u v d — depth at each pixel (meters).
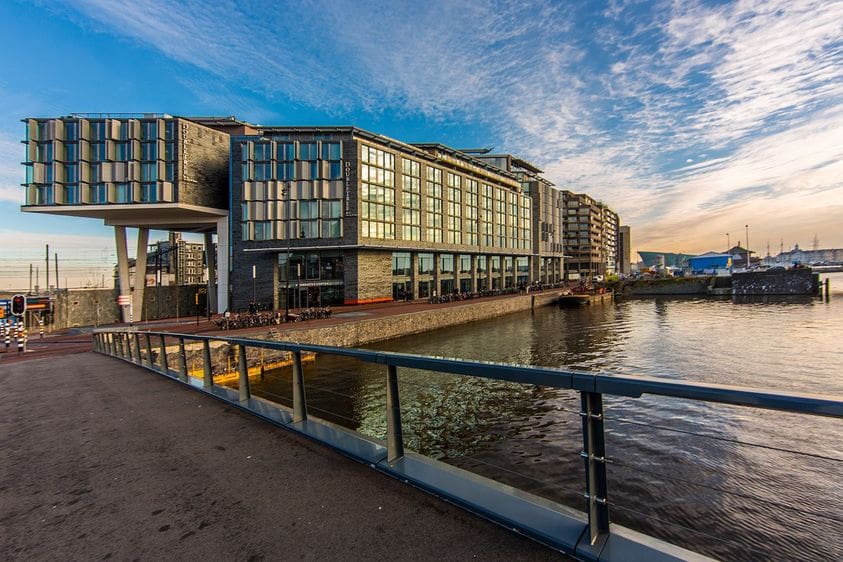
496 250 74.50
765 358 24.17
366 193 49.41
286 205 47.62
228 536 2.65
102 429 5.16
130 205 46.06
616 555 2.17
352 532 2.62
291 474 3.54
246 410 5.58
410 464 3.43
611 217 165.62
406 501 2.97
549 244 98.56
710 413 13.80
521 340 34.03
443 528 2.61
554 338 34.88
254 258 47.56
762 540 7.45
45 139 45.34
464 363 2.91
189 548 2.55
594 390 2.29
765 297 80.62
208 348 6.93
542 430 13.31
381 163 51.66
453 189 65.38
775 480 9.49
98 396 7.25
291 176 47.75
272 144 47.62
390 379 3.53
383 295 51.59
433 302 51.56
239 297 47.66
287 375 21.58
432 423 14.59
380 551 2.40
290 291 47.84
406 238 55.31
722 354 25.89
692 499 8.84
